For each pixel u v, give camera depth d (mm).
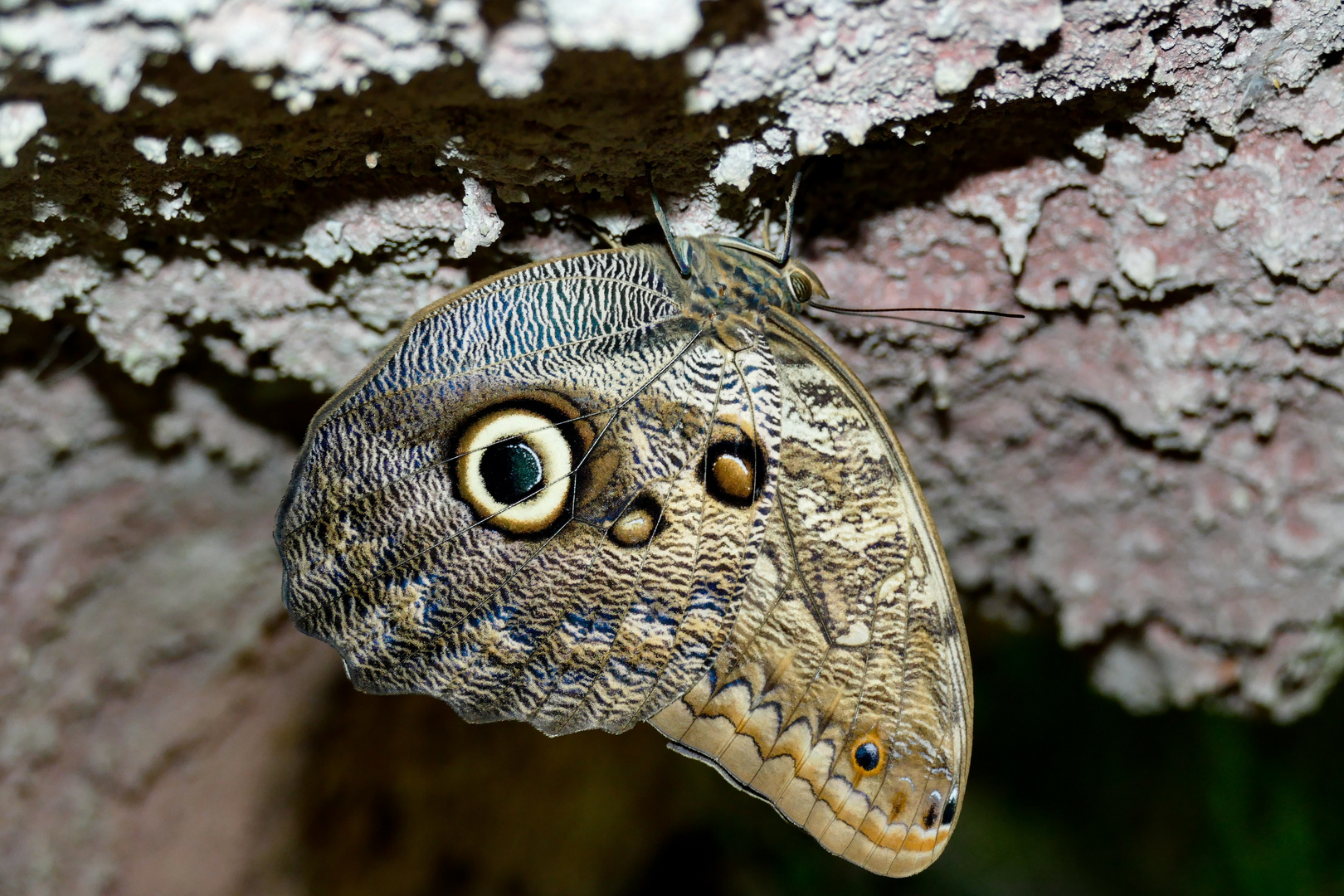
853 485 431
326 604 413
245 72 401
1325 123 425
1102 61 418
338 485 412
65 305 438
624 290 425
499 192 425
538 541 421
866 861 437
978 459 480
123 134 409
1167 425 459
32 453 465
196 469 481
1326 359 446
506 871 579
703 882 662
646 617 427
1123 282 444
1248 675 490
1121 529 482
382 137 416
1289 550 469
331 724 526
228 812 521
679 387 426
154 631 501
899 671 434
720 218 435
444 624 419
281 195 425
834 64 413
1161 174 433
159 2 394
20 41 393
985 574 506
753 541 430
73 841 504
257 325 444
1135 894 672
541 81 404
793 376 431
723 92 412
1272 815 626
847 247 448
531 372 419
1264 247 435
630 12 397
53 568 481
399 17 399
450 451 417
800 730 434
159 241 430
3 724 489
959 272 449
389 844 538
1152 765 698
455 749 541
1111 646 503
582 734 582
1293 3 416
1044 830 710
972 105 422
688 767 648
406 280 439
